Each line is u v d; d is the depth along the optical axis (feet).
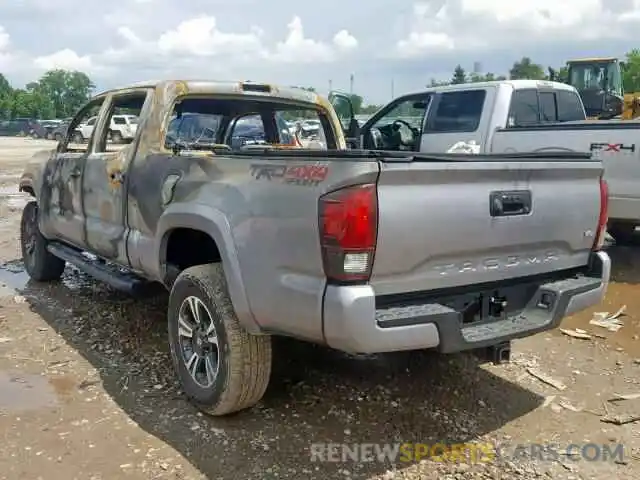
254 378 12.08
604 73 51.19
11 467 11.02
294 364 15.39
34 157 21.97
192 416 12.84
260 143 18.26
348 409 13.25
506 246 11.73
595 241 13.48
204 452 11.55
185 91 15.25
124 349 16.28
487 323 11.88
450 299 11.36
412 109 29.91
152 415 12.87
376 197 9.91
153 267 14.37
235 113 17.42
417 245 10.45
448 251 10.88
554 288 12.36
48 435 12.06
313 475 10.93
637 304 20.68
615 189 22.84
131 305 19.77
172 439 11.97
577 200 12.88
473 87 27.40
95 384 14.26
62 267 22.30
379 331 10.00
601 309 20.33
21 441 11.84
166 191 13.46
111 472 10.92
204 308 12.64
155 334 17.34
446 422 12.89
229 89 16.02
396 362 15.67
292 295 10.57
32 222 22.03
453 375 15.08
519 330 11.57
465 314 11.64
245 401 12.34
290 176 10.69
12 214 38.42
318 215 10.09
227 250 11.62
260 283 11.11
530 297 12.62
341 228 9.84
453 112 27.89
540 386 14.76
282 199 10.71
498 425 12.87
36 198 21.22
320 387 14.20
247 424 12.55
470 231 11.09
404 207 10.21
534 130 24.76
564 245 12.85
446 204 10.72
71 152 19.29
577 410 13.61
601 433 12.69
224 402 12.23
